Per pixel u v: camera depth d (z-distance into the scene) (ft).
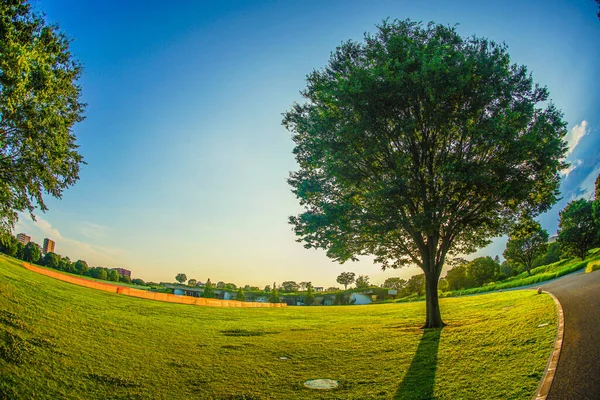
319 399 30.17
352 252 63.21
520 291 100.68
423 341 48.49
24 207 65.41
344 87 49.78
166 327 66.44
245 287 464.24
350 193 58.59
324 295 388.98
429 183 50.65
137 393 32.14
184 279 465.06
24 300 58.54
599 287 60.54
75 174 70.28
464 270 255.91
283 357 45.60
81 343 45.39
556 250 265.54
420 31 56.85
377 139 51.65
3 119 55.26
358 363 40.81
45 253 318.65
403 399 28.37
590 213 178.19
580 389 22.95
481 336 45.70
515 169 48.67
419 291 252.42
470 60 48.21
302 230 59.47
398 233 60.64
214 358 45.27
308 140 62.80
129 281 392.88
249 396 31.48
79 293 85.76
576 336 34.71
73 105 68.54
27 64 49.01
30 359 36.29
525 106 50.93
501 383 27.84
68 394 30.63
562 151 53.01
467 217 56.39
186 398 31.24
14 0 53.11
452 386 29.45
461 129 51.08
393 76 48.47
